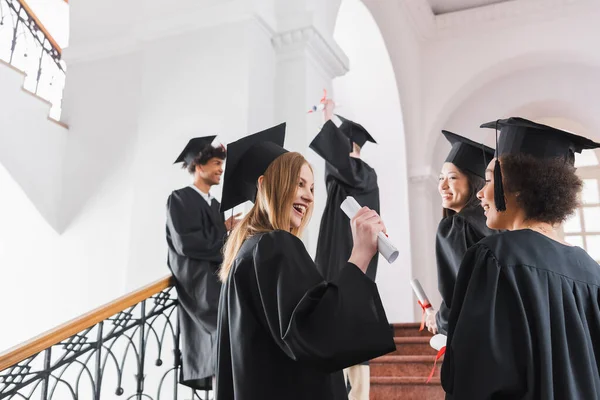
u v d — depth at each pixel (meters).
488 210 2.00
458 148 3.12
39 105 5.92
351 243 4.07
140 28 5.81
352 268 1.73
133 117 5.85
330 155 4.05
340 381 1.93
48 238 5.84
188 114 5.35
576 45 8.48
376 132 8.61
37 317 5.65
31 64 8.09
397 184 8.49
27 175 5.69
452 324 1.81
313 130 5.38
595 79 8.91
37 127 5.85
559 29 8.57
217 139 5.14
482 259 1.78
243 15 5.32
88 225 5.74
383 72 8.40
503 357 1.62
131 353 4.80
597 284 1.81
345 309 1.65
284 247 1.81
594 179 11.67
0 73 5.62
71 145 6.07
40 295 5.70
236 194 2.18
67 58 6.28
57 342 2.90
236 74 5.23
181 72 5.50
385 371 5.18
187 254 3.92
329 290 1.69
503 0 8.75
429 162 8.88
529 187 1.87
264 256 1.80
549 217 1.86
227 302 1.92
